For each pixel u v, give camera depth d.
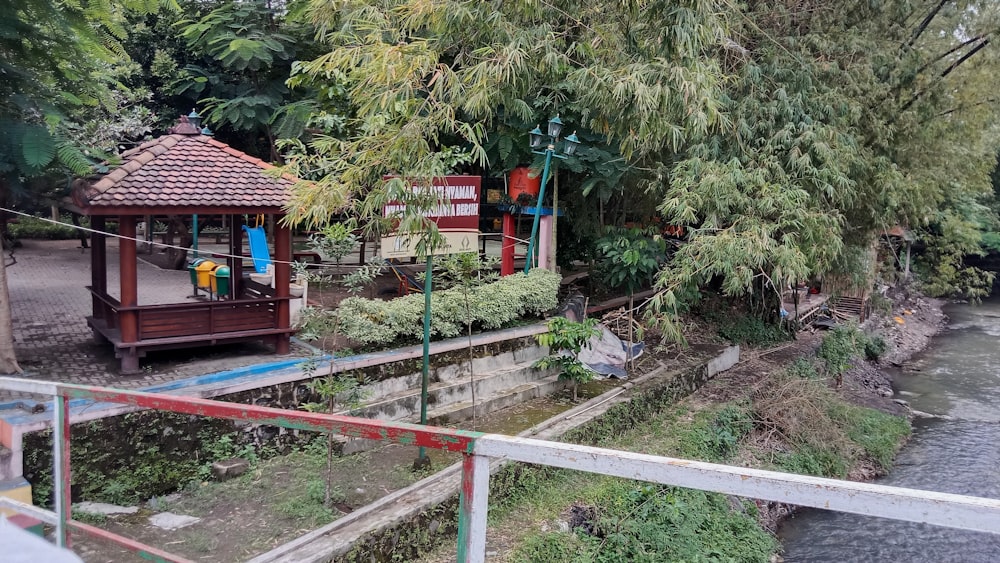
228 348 8.30
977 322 25.64
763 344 15.73
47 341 8.30
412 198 6.12
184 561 2.17
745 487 1.37
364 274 7.06
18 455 5.43
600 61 8.30
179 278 12.96
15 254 15.62
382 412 8.01
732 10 10.86
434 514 6.50
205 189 7.18
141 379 6.92
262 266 12.05
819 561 8.67
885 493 1.27
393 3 7.88
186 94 14.48
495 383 9.65
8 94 6.34
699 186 9.73
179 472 6.41
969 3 12.90
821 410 12.01
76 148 6.71
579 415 9.30
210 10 13.41
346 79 6.81
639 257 11.31
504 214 12.15
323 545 5.48
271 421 1.88
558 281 11.65
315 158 6.70
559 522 7.25
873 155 12.70
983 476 11.26
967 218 26.64
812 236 10.05
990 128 17.88
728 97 10.78
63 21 6.45
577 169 11.17
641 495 8.16
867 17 12.70
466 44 7.94
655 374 11.69
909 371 18.30
